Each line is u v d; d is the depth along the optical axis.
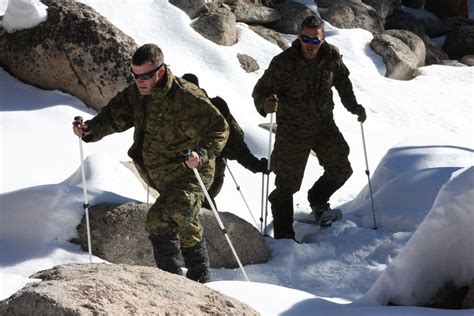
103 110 6.38
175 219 5.97
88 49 11.68
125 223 7.02
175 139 6.08
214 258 7.43
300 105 8.15
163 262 5.98
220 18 15.94
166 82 5.92
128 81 11.60
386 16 21.17
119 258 7.02
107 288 3.73
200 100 6.00
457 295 4.84
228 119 7.91
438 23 23.30
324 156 8.53
